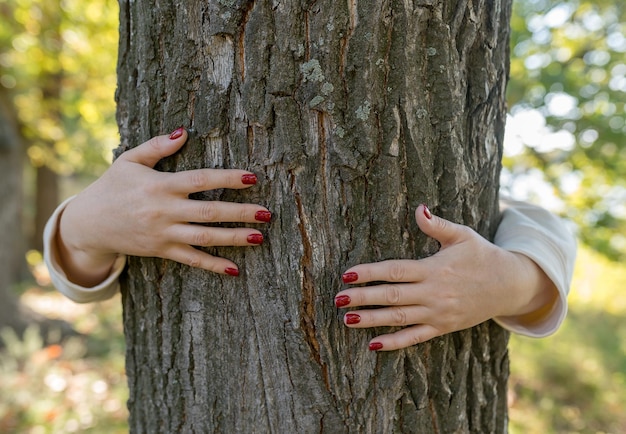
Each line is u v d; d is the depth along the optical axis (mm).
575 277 5887
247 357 1014
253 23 904
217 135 955
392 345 951
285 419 1008
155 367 1103
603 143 3869
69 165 7805
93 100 5555
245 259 982
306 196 940
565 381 4109
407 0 908
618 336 5242
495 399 1153
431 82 952
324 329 970
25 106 6031
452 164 979
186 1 941
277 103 917
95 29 4730
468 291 928
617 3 3979
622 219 4016
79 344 4492
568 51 4156
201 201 912
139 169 948
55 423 3049
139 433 1160
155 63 992
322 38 897
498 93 1089
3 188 5227
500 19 1063
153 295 1071
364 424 1000
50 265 1052
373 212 953
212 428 1063
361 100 914
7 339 4359
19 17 4703
